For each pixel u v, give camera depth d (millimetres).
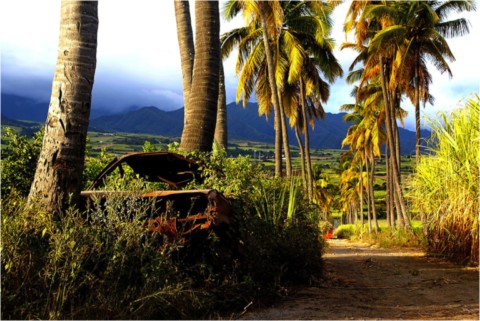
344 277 9477
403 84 30484
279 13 24125
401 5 27203
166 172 8922
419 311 6035
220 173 9266
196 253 6211
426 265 11406
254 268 6945
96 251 5227
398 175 27406
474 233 10742
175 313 5191
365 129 46406
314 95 35812
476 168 10906
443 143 11953
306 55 30984
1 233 4777
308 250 8672
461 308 6199
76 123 6051
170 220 5980
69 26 6129
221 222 6281
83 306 4773
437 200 12398
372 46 26359
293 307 6207
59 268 4820
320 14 28906
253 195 8844
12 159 8586
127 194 5945
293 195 9312
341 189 77875
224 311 5801
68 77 6070
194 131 10672
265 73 30188
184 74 13500
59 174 5930
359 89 32656
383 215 88812
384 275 9969
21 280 4797
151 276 5207
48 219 5164
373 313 5883
